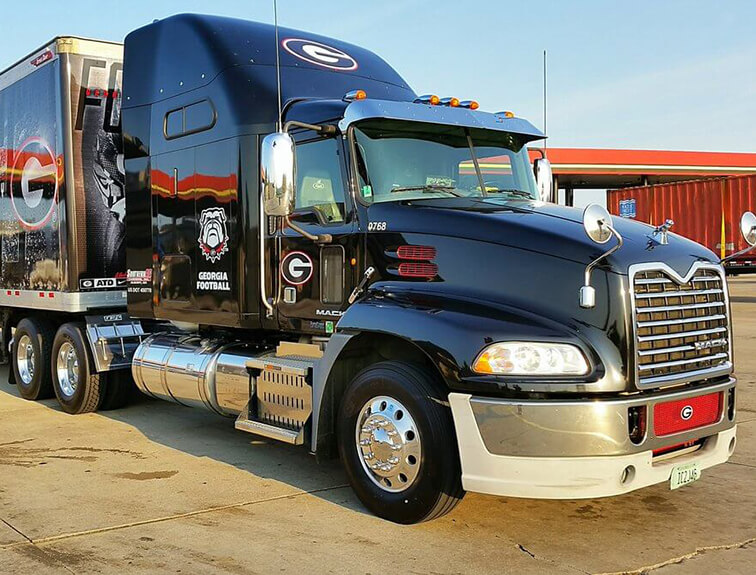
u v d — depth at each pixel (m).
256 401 6.04
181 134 6.76
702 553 4.36
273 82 6.14
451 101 5.88
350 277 5.39
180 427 7.61
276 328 5.96
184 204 6.74
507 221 4.79
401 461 4.71
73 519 4.91
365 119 5.36
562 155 32.94
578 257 4.43
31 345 9.08
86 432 7.40
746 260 21.44
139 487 5.59
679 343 4.59
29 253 8.90
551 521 4.86
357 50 7.10
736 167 35.78
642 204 24.44
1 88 9.56
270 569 4.14
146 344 7.50
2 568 4.15
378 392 4.83
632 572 4.09
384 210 5.23
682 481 4.55
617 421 4.20
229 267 6.26
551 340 4.30
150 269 7.24
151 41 7.18
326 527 4.76
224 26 6.63
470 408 4.37
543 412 4.20
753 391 9.11
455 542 4.51
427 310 4.68
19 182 9.07
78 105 8.14
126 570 4.12
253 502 5.25
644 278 4.42
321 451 5.30
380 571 4.11
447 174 5.69
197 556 4.31
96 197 8.27
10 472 5.99
